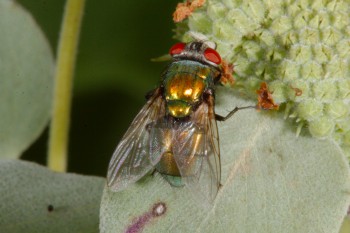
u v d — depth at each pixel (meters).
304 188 0.09
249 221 0.09
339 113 0.09
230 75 0.10
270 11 0.10
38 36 0.11
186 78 0.10
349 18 0.09
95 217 0.10
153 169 0.09
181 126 0.10
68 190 0.10
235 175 0.10
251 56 0.10
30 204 0.10
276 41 0.10
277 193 0.09
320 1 0.09
